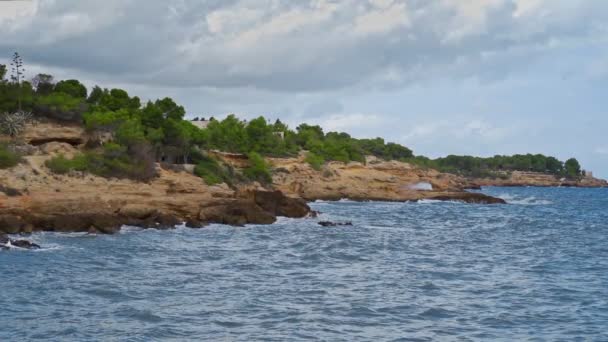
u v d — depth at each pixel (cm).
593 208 14088
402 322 2903
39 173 7738
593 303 3356
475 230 8088
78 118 10769
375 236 6844
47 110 10694
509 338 2677
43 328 2684
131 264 4431
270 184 13362
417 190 14988
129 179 8588
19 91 10944
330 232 7062
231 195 8725
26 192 6850
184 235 6341
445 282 3950
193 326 2753
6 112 10088
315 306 3170
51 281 3716
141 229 6606
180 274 4059
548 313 3117
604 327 2869
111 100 12281
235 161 13462
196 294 3416
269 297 3372
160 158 11125
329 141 19325
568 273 4431
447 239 6831
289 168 14600
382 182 15738
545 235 7612
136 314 2931
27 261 4422
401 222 8956
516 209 12888
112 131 10144
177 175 9875
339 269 4441
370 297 3416
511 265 4809
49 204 6191
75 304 3130
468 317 3017
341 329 2759
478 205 13762
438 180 17762
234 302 3225
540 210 12781
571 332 2781
